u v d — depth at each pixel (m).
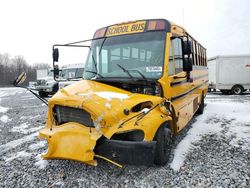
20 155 6.00
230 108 12.20
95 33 6.38
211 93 22.69
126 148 4.10
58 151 4.36
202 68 10.77
